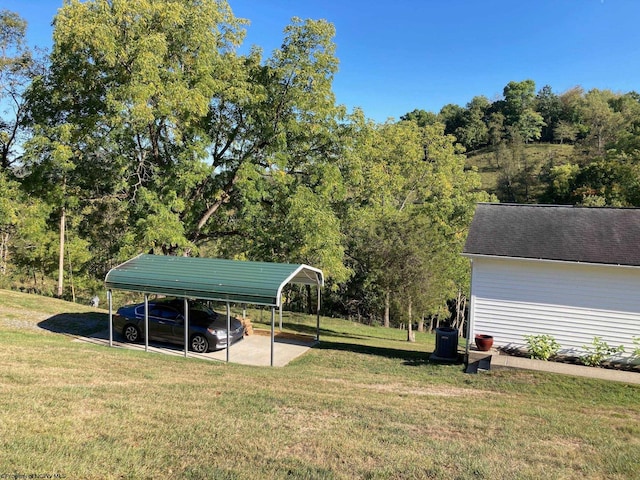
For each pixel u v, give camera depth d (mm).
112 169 19297
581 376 11219
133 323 14922
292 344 16203
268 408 7207
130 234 18344
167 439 5473
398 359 13969
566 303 12508
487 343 12734
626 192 41594
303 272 15320
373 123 26953
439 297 23344
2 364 9016
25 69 22422
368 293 32281
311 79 19703
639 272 11883
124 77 16750
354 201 25625
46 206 18922
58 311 18297
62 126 16594
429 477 4828
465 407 8312
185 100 16562
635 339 11930
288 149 21438
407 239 21578
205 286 12953
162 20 16641
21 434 5168
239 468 4770
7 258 34312
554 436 6605
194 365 11570
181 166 18516
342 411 7328
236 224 22906
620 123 73000
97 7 15805
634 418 8312
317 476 4672
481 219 14867
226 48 20453
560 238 13234
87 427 5641
